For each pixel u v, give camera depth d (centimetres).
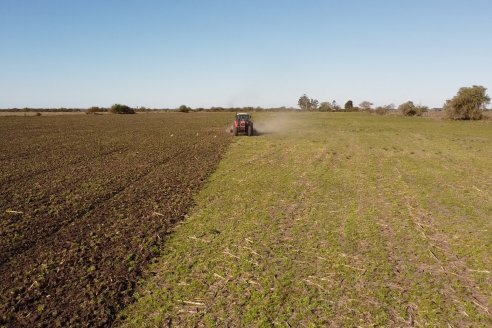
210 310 543
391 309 545
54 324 511
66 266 670
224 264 682
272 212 980
